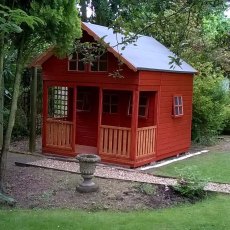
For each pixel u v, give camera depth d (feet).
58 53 26.78
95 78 36.70
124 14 15.83
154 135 38.14
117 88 35.47
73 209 22.99
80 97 42.60
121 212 22.75
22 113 48.60
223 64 53.98
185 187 25.88
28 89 48.60
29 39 25.35
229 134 61.41
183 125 43.91
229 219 21.31
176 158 41.86
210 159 41.24
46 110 39.93
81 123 42.60
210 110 49.67
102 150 36.60
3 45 24.06
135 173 32.63
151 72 36.27
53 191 26.18
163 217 21.47
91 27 35.58
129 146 35.24
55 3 23.75
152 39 46.09
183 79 42.93
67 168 33.12
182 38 15.85
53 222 19.86
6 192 25.67
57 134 39.40
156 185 27.61
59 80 38.88
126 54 34.71
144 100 39.70
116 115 40.68
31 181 28.73
